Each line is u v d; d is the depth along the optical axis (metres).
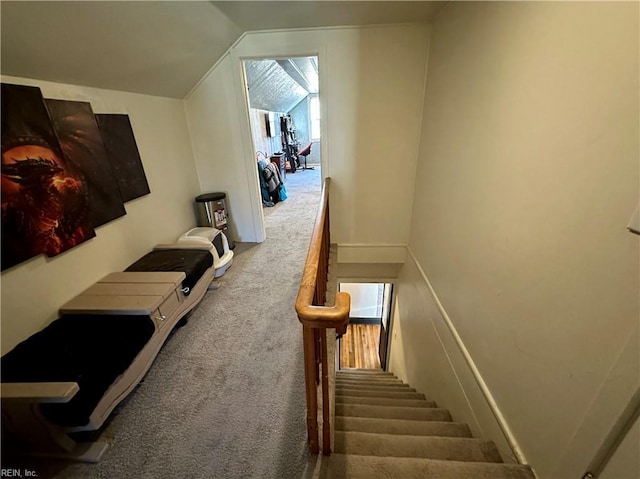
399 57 2.50
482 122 1.49
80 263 1.77
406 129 2.74
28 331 1.46
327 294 2.44
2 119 1.34
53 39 1.37
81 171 1.77
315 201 5.18
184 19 1.87
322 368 1.02
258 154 6.12
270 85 5.64
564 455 0.92
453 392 1.80
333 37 2.48
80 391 1.17
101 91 1.97
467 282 1.66
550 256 0.99
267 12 2.09
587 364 0.84
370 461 1.11
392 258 3.30
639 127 0.68
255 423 1.43
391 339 4.01
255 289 2.58
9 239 1.36
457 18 1.82
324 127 2.80
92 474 1.24
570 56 0.90
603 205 0.78
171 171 2.76
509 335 1.24
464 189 1.72
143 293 1.74
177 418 1.46
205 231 2.85
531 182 1.09
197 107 2.95
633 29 0.69
